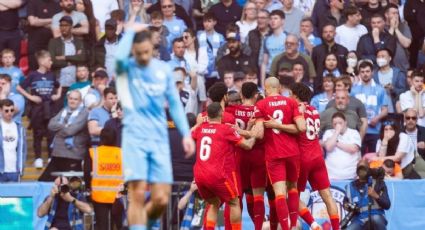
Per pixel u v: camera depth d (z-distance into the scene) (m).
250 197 38.00
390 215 41.66
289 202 36.50
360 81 47.91
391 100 49.41
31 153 49.50
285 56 49.00
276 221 37.66
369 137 47.16
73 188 39.78
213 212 35.88
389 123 44.53
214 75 50.25
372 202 39.66
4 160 44.84
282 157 35.88
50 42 49.75
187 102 47.66
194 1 54.56
